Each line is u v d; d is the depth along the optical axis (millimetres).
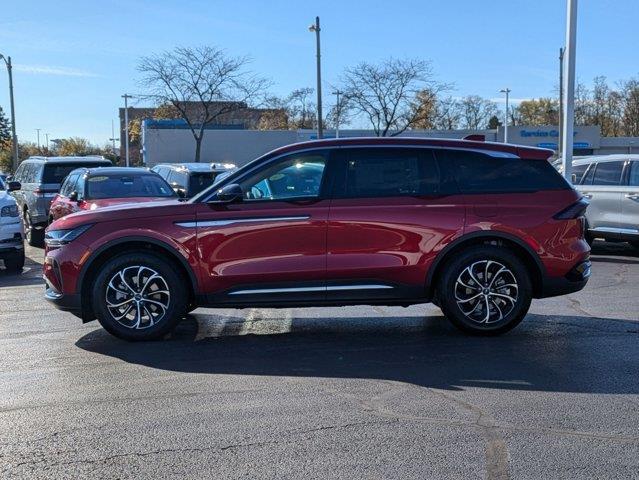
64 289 6062
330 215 5984
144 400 4621
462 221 6074
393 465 3602
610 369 5266
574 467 3570
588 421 4203
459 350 5844
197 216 6012
